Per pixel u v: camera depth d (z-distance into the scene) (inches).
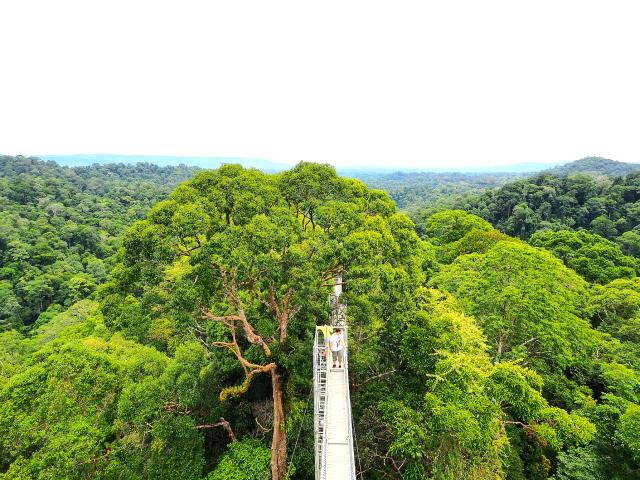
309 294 634.8
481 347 699.4
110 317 637.3
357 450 673.0
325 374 644.7
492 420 558.3
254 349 789.2
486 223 2108.8
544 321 815.1
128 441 684.1
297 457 722.8
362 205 754.2
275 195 661.3
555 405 849.5
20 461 604.4
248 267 554.9
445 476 546.6
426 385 651.5
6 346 1581.0
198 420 815.7
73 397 668.7
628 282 1201.4
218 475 690.8
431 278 1236.5
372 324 759.1
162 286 615.8
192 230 550.9
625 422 604.1
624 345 916.6
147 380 710.5
